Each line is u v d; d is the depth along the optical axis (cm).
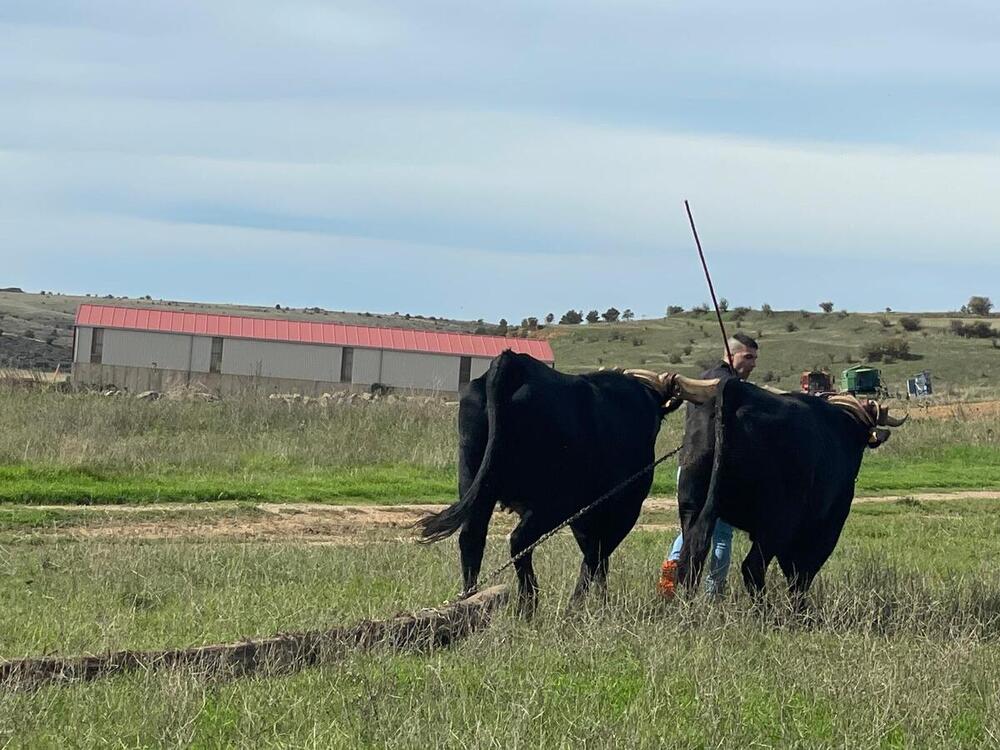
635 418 1153
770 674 874
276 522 1709
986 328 8612
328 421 2442
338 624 947
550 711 760
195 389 3675
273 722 718
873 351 7706
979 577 1298
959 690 855
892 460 2692
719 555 1166
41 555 1323
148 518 1684
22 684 757
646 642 916
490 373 1059
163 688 737
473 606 964
